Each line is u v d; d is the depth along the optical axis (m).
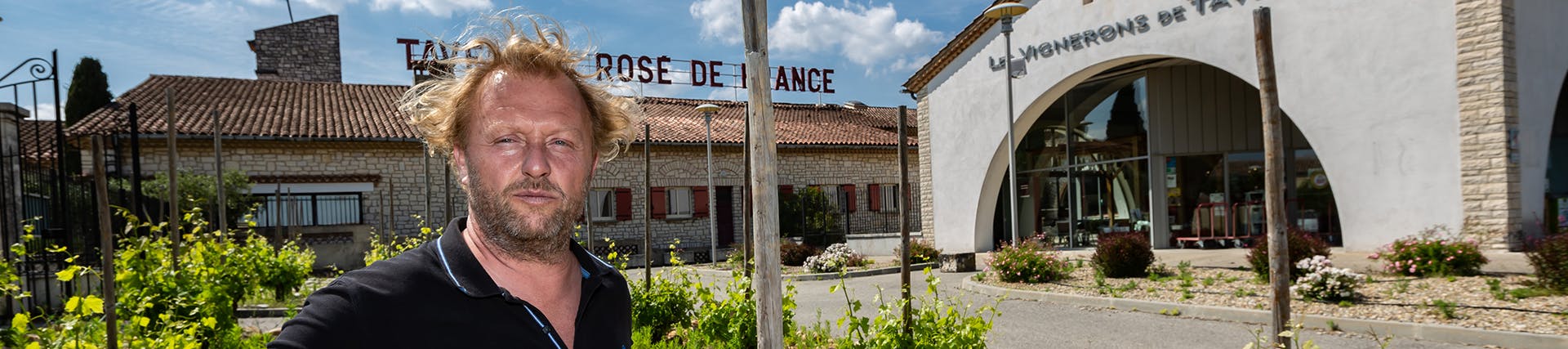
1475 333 6.45
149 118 19.73
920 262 16.92
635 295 7.02
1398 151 11.78
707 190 25.25
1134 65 16.94
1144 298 9.24
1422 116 11.52
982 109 17.91
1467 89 11.05
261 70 27.45
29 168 9.84
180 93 22.27
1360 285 8.96
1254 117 16.20
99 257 8.09
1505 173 10.64
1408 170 11.67
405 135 21.48
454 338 1.30
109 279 4.43
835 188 26.69
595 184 23.69
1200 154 16.75
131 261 5.97
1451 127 11.21
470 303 1.34
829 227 25.03
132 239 6.22
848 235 21.55
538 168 1.41
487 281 1.38
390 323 1.26
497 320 1.36
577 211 1.53
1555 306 7.04
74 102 26.84
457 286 1.33
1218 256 13.79
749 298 6.19
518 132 1.45
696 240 24.95
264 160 20.25
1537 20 11.34
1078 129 18.50
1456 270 9.28
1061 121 18.91
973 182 18.17
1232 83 16.47
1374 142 12.06
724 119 28.64
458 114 1.51
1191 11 13.77
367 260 10.57
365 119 22.45
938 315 5.09
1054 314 8.86
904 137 5.29
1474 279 8.83
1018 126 17.12
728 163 25.67
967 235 18.39
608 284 1.69
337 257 19.52
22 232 8.67
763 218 3.37
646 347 6.14
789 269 16.78
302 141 20.45
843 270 5.53
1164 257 14.37
